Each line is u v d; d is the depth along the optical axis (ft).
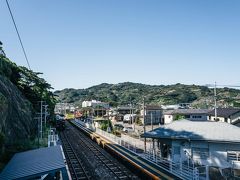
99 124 225.97
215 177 70.79
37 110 195.93
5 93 108.99
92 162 100.22
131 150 109.60
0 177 49.62
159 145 91.91
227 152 73.82
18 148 95.20
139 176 77.46
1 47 162.50
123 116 329.11
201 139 75.10
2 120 85.87
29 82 196.75
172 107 321.52
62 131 223.71
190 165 77.92
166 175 67.97
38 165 54.70
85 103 494.59
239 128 80.74
